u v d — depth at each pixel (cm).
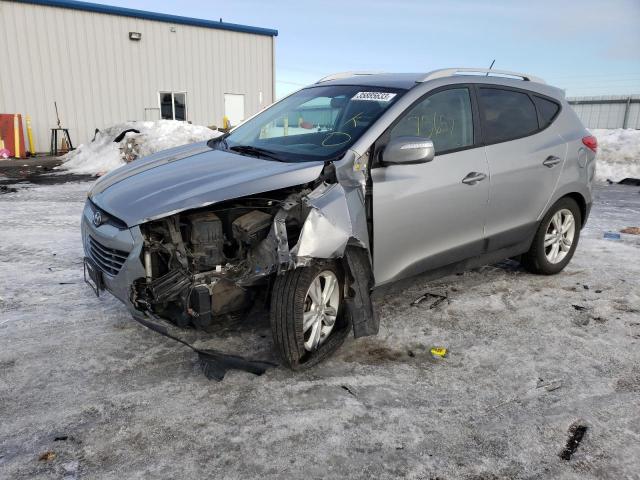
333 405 284
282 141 383
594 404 290
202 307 285
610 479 233
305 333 322
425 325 388
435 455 246
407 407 284
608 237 666
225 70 2242
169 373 314
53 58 1839
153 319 296
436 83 385
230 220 308
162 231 295
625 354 349
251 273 299
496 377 317
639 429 268
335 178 314
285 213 294
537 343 362
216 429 262
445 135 379
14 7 1744
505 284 478
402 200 341
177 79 2119
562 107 487
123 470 232
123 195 319
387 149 324
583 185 491
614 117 2359
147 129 1421
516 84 452
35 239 611
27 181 1127
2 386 296
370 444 253
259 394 293
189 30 2109
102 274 321
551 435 262
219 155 376
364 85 403
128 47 1981
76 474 229
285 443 252
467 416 277
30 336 358
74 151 1576
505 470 238
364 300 329
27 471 230
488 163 398
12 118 1664
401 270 355
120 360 328
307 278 302
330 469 236
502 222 421
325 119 388
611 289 470
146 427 262
